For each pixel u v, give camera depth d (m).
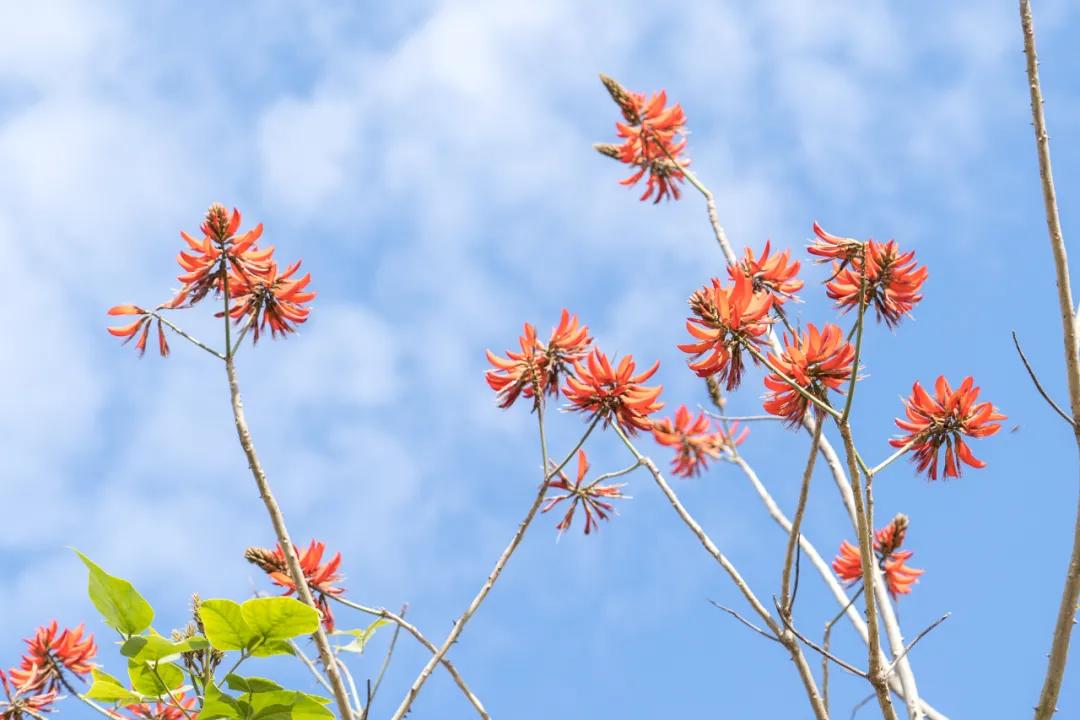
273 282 3.93
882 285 3.92
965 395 3.81
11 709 4.02
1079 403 3.60
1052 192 3.65
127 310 3.88
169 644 3.66
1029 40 3.69
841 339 3.73
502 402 3.91
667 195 4.98
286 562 3.82
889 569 4.46
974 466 3.81
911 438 3.84
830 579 4.20
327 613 3.91
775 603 3.69
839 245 3.94
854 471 3.62
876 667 3.61
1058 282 3.64
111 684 3.71
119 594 3.67
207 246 3.90
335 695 3.64
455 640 3.71
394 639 3.72
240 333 3.84
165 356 3.88
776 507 4.30
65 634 4.12
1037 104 3.67
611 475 3.92
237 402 3.76
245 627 3.64
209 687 3.65
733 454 4.48
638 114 4.98
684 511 3.86
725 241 4.36
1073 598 3.57
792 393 3.74
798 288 3.98
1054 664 3.58
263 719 3.67
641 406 3.88
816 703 3.68
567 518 3.96
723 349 3.77
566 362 3.94
